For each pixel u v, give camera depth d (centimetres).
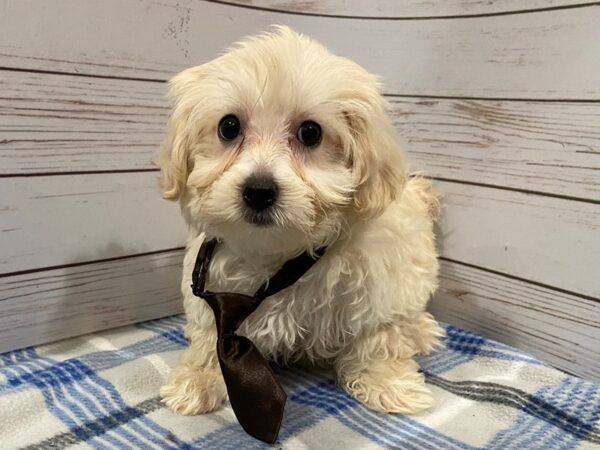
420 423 29
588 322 33
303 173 26
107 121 35
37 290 35
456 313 40
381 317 31
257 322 30
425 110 39
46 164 33
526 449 27
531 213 35
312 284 29
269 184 25
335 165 27
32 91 32
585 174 32
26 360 34
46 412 29
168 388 30
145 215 38
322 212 26
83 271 36
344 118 27
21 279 34
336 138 27
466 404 31
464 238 39
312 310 30
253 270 30
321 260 29
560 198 34
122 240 37
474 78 36
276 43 27
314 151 27
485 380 32
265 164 26
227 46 38
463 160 38
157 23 35
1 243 33
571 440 27
